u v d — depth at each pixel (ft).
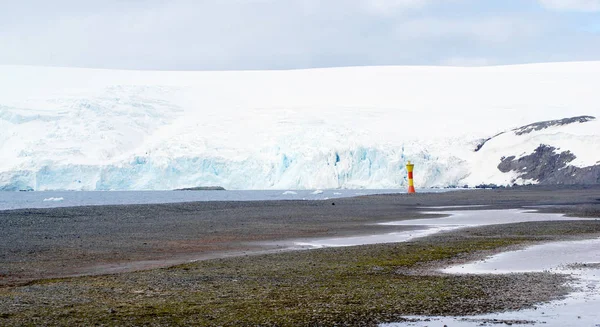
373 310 44.45
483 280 56.29
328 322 41.01
